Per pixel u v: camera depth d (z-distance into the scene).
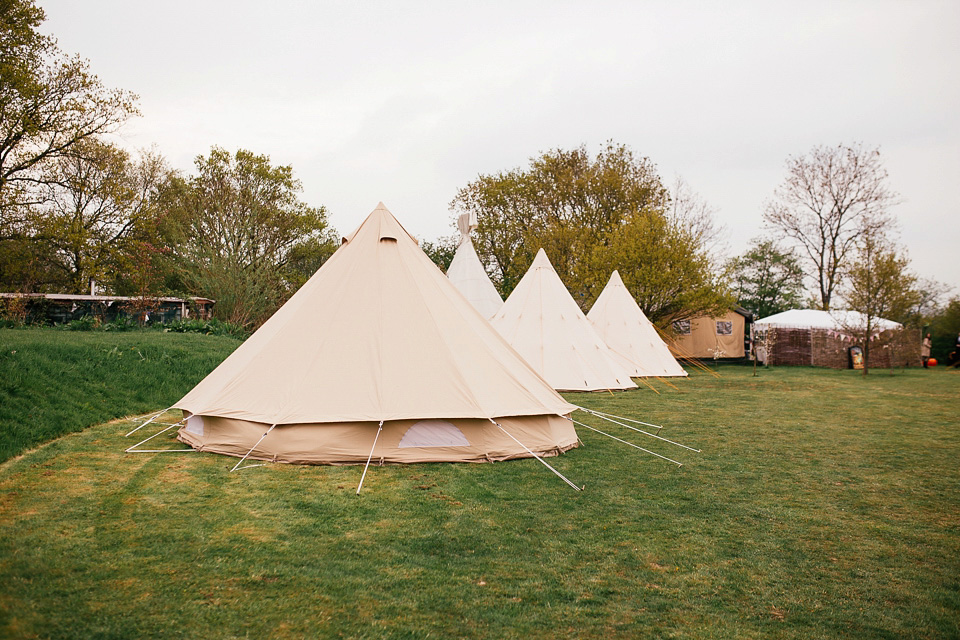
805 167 36.44
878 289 24.34
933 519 5.76
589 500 6.14
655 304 28.17
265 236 27.41
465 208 38.78
